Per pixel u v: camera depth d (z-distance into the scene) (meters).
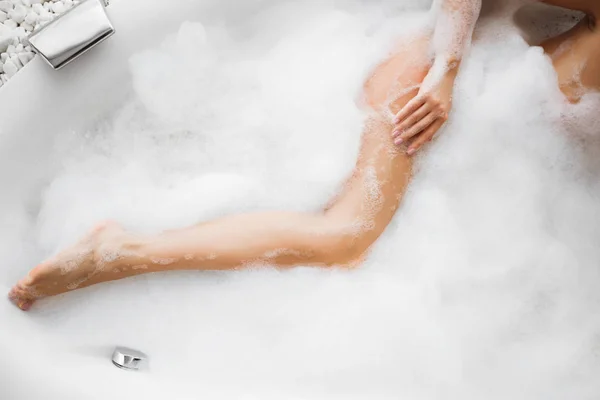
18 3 1.35
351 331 1.18
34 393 0.98
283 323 1.18
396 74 1.22
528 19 1.36
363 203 1.16
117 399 0.99
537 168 1.29
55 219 1.20
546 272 1.25
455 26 1.19
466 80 1.25
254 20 1.32
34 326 1.11
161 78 1.25
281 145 1.28
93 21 1.14
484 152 1.27
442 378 1.18
